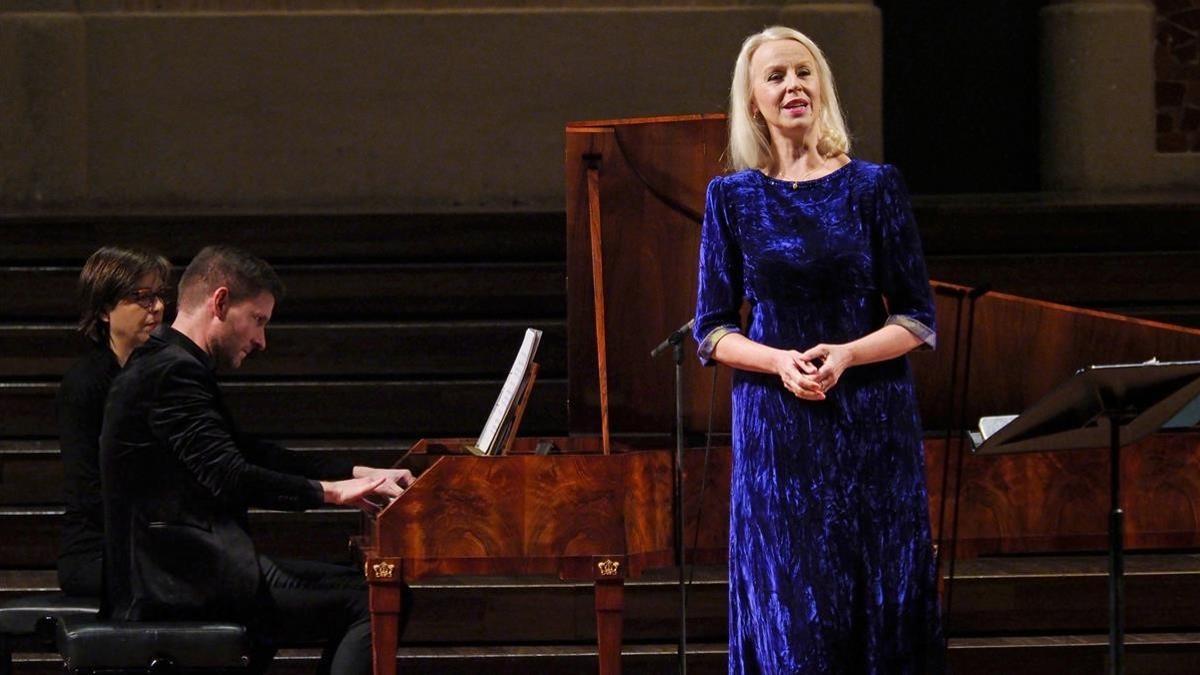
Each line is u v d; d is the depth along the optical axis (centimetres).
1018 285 1956
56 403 1362
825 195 1045
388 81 2353
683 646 1123
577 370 1315
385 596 1186
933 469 1255
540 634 1548
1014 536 1267
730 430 1326
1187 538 1279
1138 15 2467
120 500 1216
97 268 1341
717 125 1229
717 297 1071
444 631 1545
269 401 1817
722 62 2366
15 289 1916
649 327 1305
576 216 1265
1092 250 2030
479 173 2367
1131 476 1272
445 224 2006
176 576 1205
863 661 1041
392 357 1880
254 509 1658
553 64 2361
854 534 1036
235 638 1173
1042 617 1559
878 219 1041
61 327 1859
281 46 2344
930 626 1048
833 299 1041
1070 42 2484
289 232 1998
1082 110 2480
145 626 1176
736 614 1071
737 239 1059
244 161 2353
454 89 2358
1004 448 1093
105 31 2333
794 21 2339
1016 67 2634
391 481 1217
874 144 2339
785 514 1039
